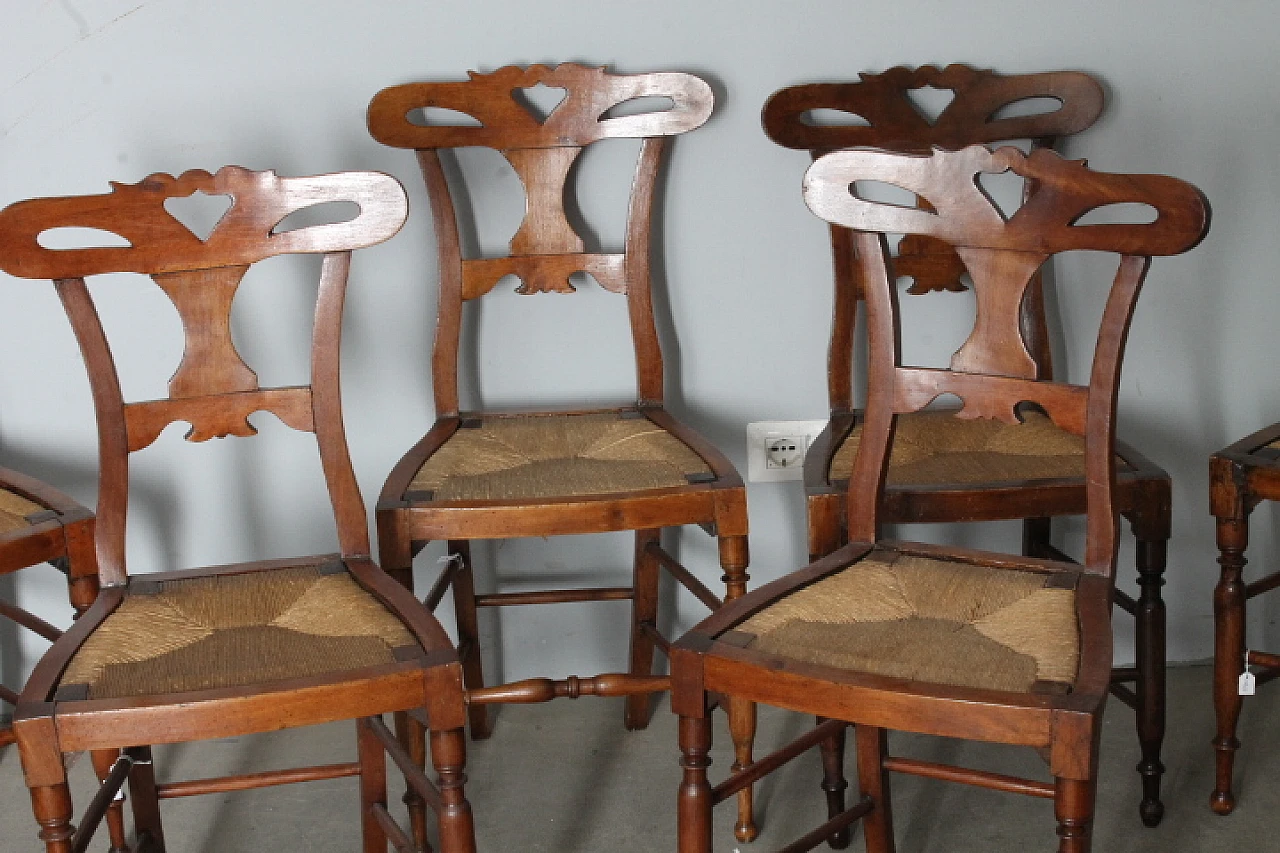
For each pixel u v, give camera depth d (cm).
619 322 228
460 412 220
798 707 144
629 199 214
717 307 230
